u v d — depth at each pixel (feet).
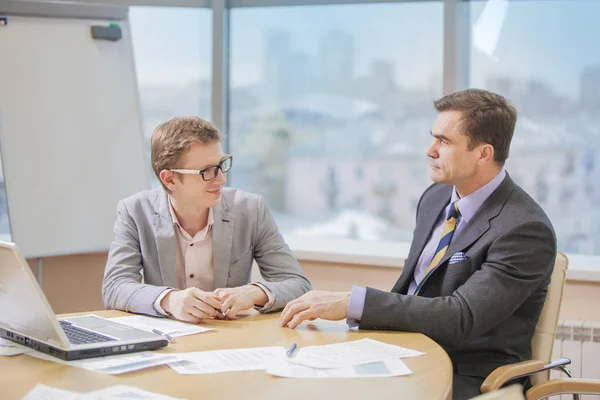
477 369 6.19
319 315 5.82
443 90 10.56
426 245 7.06
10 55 10.11
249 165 12.27
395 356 4.91
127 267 7.01
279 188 12.17
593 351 8.88
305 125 11.90
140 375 4.43
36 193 10.19
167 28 12.02
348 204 11.81
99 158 10.70
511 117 6.49
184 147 6.66
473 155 6.44
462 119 6.42
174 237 7.10
